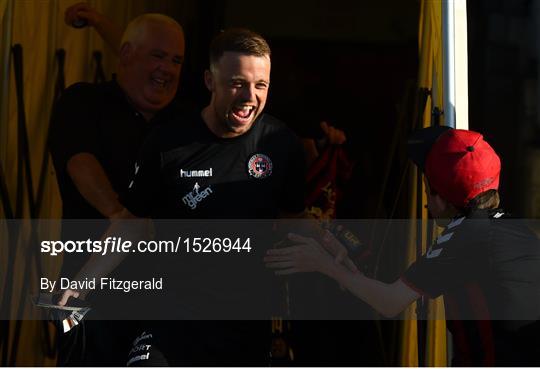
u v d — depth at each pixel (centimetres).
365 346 560
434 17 483
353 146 606
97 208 523
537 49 739
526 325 366
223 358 421
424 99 501
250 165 414
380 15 611
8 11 527
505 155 744
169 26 555
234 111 405
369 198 595
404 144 570
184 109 562
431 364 475
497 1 741
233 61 400
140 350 418
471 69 745
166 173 412
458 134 385
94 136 534
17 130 550
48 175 580
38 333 568
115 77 605
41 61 572
